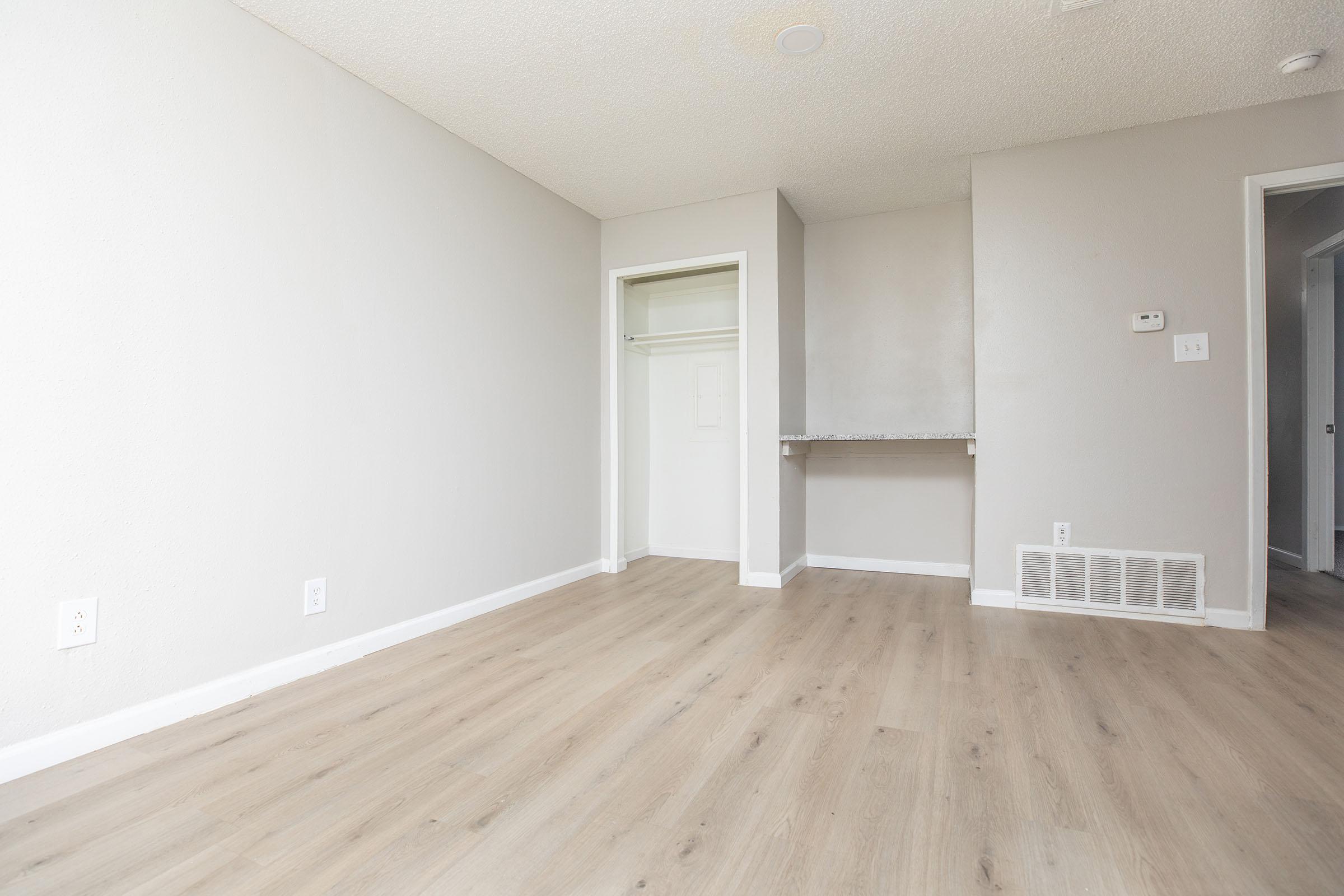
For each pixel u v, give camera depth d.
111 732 1.70
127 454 1.74
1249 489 2.72
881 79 2.49
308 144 2.24
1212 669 2.25
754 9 2.07
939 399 3.92
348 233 2.38
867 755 1.64
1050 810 1.38
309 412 2.24
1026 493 3.05
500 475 3.15
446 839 1.29
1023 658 2.38
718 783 1.51
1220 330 2.76
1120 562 2.91
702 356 4.50
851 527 4.11
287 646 2.16
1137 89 2.57
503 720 1.86
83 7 1.65
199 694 1.90
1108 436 2.92
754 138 2.99
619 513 4.04
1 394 1.51
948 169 3.35
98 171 1.68
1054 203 3.01
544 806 1.42
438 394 2.78
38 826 1.33
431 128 2.77
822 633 2.72
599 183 3.47
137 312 1.76
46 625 1.58
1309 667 2.26
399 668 2.30
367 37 2.19
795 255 3.99
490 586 3.08
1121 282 2.90
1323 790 1.45
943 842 1.27
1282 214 4.12
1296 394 3.99
